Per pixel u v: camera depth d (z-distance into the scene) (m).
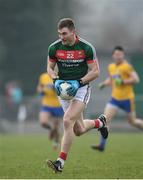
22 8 95.38
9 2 94.75
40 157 27.62
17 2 95.12
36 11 95.81
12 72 93.94
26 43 94.62
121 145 36.00
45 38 95.25
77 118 20.22
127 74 32.91
